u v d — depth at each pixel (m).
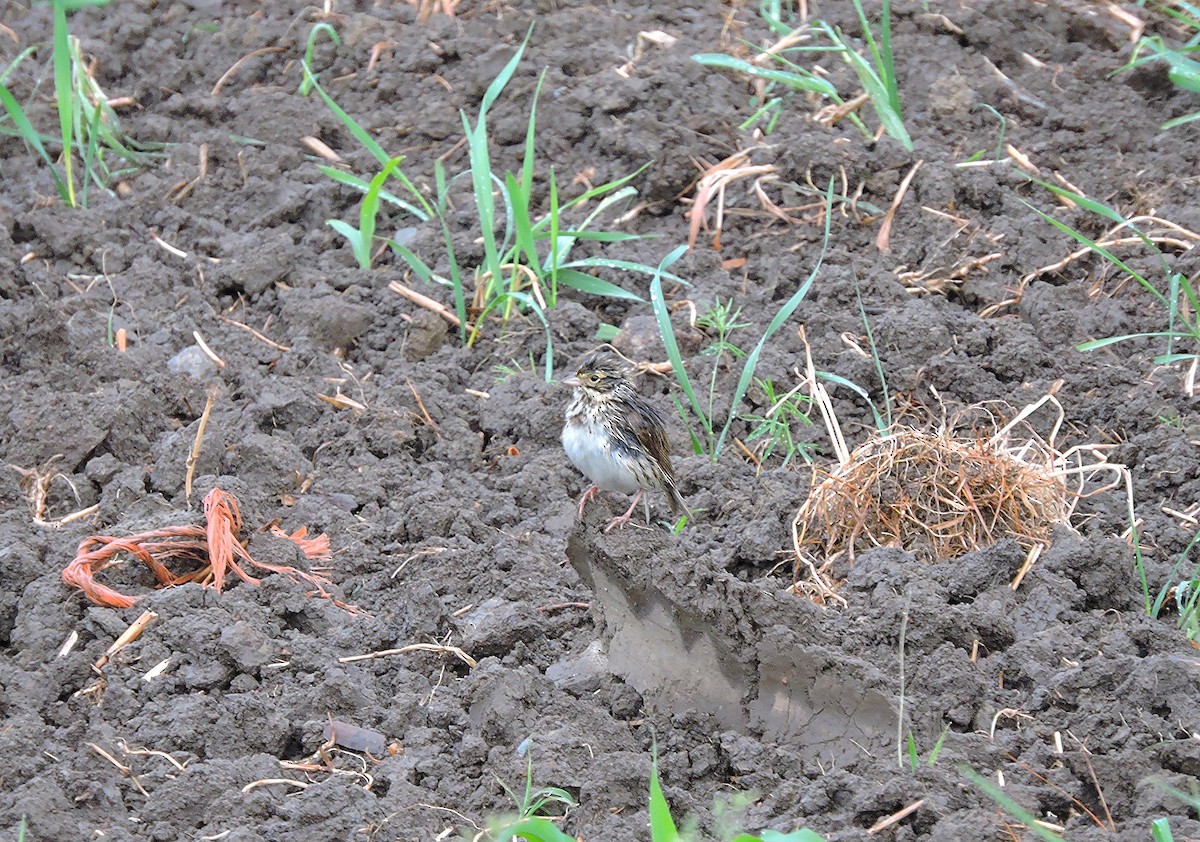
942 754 8.73
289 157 16.19
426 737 9.11
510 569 10.90
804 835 7.00
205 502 10.69
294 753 9.15
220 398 12.85
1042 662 9.49
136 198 15.46
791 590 10.61
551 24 17.78
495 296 14.45
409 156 16.34
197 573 10.66
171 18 18.27
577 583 10.75
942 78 16.73
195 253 14.97
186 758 8.86
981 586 10.42
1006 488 11.25
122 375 12.95
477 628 10.07
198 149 16.25
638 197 15.76
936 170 15.27
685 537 11.35
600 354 11.25
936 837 7.96
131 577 10.51
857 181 15.37
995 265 14.51
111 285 14.30
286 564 10.68
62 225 14.84
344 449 12.40
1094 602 10.33
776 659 9.28
